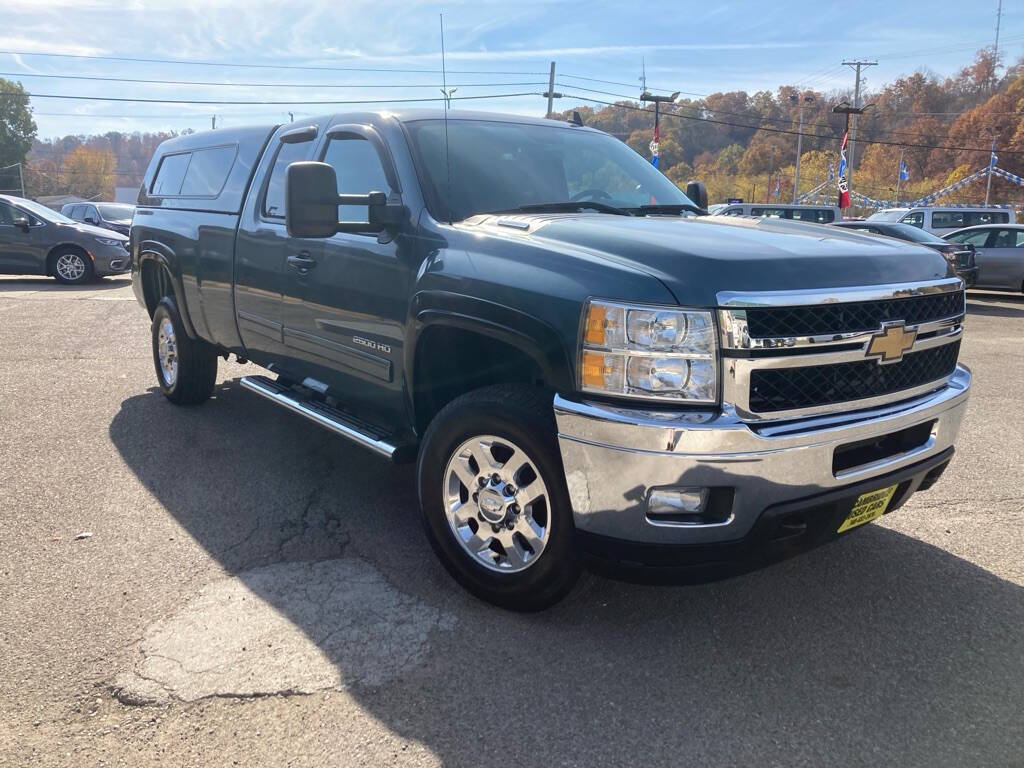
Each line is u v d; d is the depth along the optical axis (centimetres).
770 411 264
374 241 365
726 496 261
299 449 512
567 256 288
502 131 409
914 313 299
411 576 344
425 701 259
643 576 278
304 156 433
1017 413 641
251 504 421
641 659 285
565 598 307
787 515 267
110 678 267
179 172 578
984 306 1527
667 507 263
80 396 634
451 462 319
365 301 370
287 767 229
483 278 305
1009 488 461
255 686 264
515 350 333
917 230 1570
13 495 425
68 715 249
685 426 253
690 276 262
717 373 258
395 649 287
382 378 371
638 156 462
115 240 1516
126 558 355
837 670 279
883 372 292
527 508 299
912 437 308
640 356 260
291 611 312
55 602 315
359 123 402
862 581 345
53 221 1482
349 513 412
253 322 468
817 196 8456
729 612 318
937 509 428
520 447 292
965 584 343
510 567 309
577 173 406
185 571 344
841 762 234
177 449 507
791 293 263
